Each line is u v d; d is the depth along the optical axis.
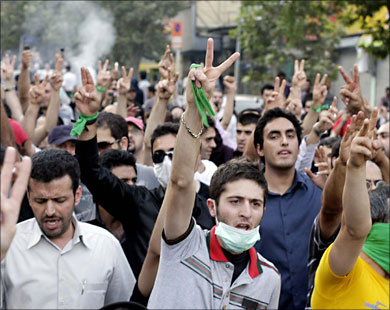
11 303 2.96
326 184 3.43
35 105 6.32
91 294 3.02
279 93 6.15
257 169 3.02
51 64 21.44
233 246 2.87
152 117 5.41
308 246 4.07
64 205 2.93
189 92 2.68
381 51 11.12
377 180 4.30
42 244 3.01
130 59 23.83
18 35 22.75
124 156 4.35
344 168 3.32
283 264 4.16
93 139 3.52
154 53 24.69
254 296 2.91
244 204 2.92
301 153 5.44
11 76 6.84
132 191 3.96
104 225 4.16
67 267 3.01
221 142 6.76
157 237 3.08
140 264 3.93
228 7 34.12
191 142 2.73
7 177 2.15
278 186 4.44
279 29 18.27
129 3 22.50
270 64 19.53
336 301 3.10
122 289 3.18
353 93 4.82
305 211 4.30
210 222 4.01
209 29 34.72
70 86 13.15
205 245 2.92
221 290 2.86
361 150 2.82
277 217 4.27
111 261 3.11
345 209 2.92
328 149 5.79
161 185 4.13
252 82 20.61
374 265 3.18
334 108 5.29
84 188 4.34
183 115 2.73
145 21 23.39
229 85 7.70
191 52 34.75
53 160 2.92
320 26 17.64
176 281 2.84
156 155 4.19
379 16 12.74
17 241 3.01
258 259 3.00
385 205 3.20
